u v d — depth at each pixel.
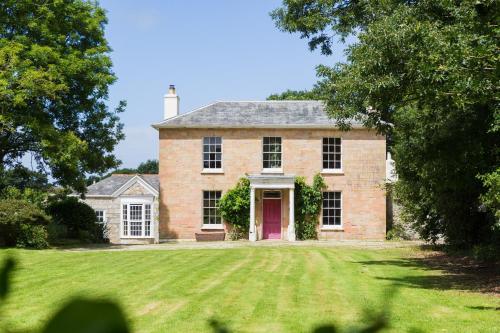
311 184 35.41
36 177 31.80
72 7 28.92
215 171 35.56
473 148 17.06
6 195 29.05
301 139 35.59
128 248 28.09
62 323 0.47
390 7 19.00
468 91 12.77
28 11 27.67
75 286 14.63
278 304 12.29
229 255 23.30
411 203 26.00
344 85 17.22
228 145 35.69
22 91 25.33
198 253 24.11
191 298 13.05
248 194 35.22
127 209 37.56
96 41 30.86
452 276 17.69
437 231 26.70
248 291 14.06
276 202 35.59
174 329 9.91
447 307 12.33
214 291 14.04
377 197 35.31
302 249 27.02
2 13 27.05
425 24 14.98
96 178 31.78
